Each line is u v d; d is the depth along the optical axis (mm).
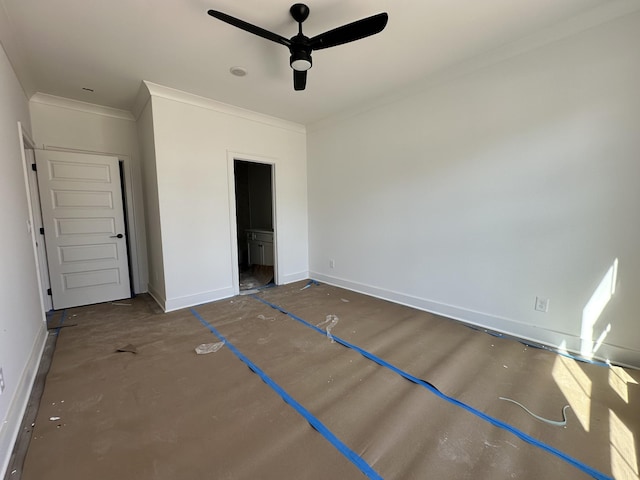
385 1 1824
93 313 3180
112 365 2107
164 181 3104
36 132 3123
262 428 1495
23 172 2496
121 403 1692
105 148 3562
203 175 3406
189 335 2609
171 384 1879
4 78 2066
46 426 1506
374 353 2260
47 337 2574
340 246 4129
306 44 1888
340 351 2301
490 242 2637
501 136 2484
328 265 4359
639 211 1938
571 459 1288
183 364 2119
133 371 2029
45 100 3141
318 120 4141
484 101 2555
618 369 1998
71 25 1995
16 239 2027
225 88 3043
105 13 1882
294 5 1842
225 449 1364
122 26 2021
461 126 2723
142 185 3826
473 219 2727
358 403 1680
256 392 1794
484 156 2600
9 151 2094
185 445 1388
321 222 4383
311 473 1231
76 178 3324
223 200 3609
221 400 1719
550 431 1453
